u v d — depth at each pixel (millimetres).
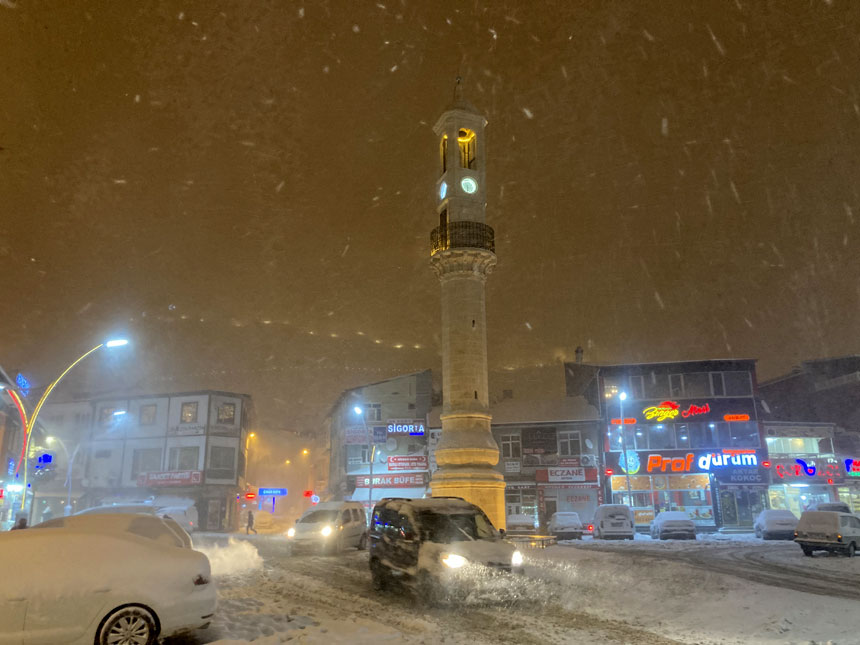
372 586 13594
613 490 45906
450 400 28859
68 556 7145
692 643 8188
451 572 11078
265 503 88625
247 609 10281
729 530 44625
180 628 7438
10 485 41562
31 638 6691
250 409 61188
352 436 49625
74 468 56125
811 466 46156
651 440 46719
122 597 7133
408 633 8750
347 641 7949
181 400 54594
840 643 8148
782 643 8164
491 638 8430
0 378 38344
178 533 9602
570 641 8297
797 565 19188
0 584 6723
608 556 19438
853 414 49438
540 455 47312
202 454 52656
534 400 50812
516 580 11359
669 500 45531
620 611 10391
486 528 13102
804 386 52125
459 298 29688
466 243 29891
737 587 12617
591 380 50719
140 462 54219
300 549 22078
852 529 22438
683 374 47781
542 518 45938
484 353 29406
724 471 45500
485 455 27953
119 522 9148
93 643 6934
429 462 48312
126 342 24719
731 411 46688
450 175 30906
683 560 20672
